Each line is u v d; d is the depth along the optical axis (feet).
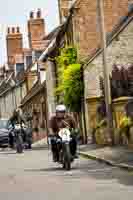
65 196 39.73
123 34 99.14
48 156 88.22
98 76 107.24
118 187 42.93
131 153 71.20
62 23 148.25
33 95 193.06
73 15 125.70
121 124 81.51
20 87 231.30
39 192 42.83
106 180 48.16
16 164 74.54
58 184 47.52
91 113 107.04
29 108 209.26
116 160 64.39
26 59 223.71
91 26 125.39
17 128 106.73
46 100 173.78
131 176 50.11
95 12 125.59
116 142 86.28
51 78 164.25
